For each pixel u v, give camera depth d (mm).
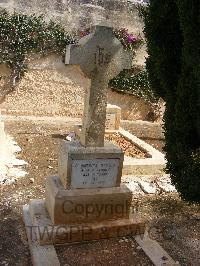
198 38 3514
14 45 10047
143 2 11250
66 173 3896
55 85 10586
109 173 4082
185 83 3898
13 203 4797
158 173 6273
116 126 8672
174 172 4418
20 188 5281
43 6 10328
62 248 3764
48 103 10617
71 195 3873
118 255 3699
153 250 3799
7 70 10172
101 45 3789
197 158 4055
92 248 3801
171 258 3680
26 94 10414
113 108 8500
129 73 11078
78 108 10883
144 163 6219
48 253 3607
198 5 3498
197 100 3842
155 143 9078
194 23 3508
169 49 4133
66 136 8453
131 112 11461
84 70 3795
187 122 4020
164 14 4008
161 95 4652
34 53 10234
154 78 4582
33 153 6980
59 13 10461
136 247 3859
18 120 9508
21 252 3777
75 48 3723
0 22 9891
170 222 4574
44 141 7910
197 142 4199
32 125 9188
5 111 10211
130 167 6105
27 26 10062
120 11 11023
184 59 3846
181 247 4020
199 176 4008
